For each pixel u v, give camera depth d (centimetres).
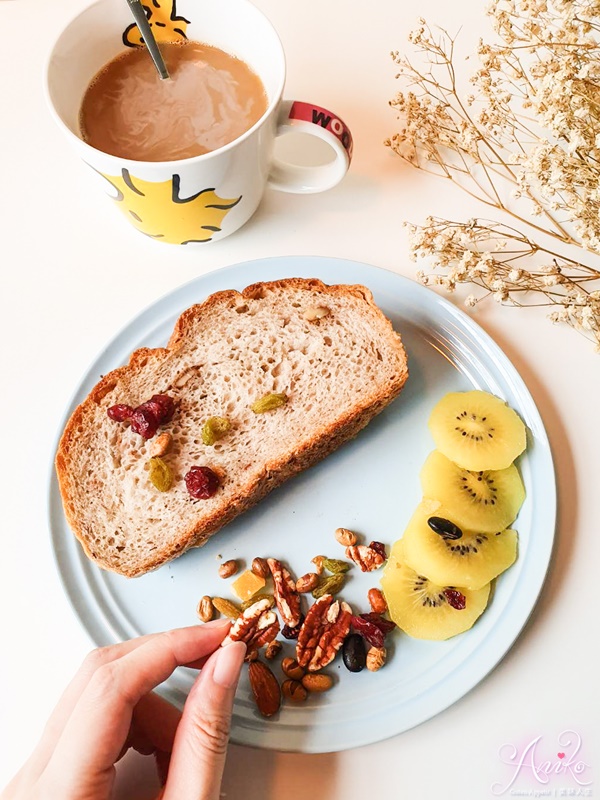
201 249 37
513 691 29
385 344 33
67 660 31
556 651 29
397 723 28
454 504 30
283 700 29
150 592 31
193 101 33
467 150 34
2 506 33
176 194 31
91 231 38
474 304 34
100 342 36
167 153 32
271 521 32
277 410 32
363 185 38
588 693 29
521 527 30
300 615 30
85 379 33
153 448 31
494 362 33
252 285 34
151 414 31
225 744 26
